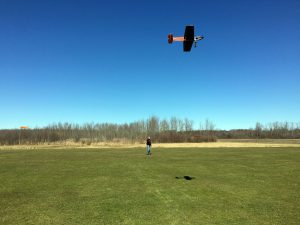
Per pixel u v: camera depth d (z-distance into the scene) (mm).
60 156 35188
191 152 40719
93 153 40250
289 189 14852
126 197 13164
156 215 10406
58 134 80750
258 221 9750
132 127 86688
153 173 20438
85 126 85500
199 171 21375
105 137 80250
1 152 42969
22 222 9695
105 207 11484
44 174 20125
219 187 15352
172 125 90188
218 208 11328
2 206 11734
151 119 88688
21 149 51062
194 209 11188
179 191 14398
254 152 39594
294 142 74812
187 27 9180
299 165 24750
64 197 13227
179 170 21969
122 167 23938
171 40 9758
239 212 10789
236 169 22391
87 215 10445
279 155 34594
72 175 19641
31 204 12008
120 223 9531
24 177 18812
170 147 54812
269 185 15906
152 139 78062
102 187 15469
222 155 35156
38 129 82812
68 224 9484
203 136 83188
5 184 16422
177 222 9609
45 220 9898
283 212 10797
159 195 13531
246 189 14867
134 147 56406
